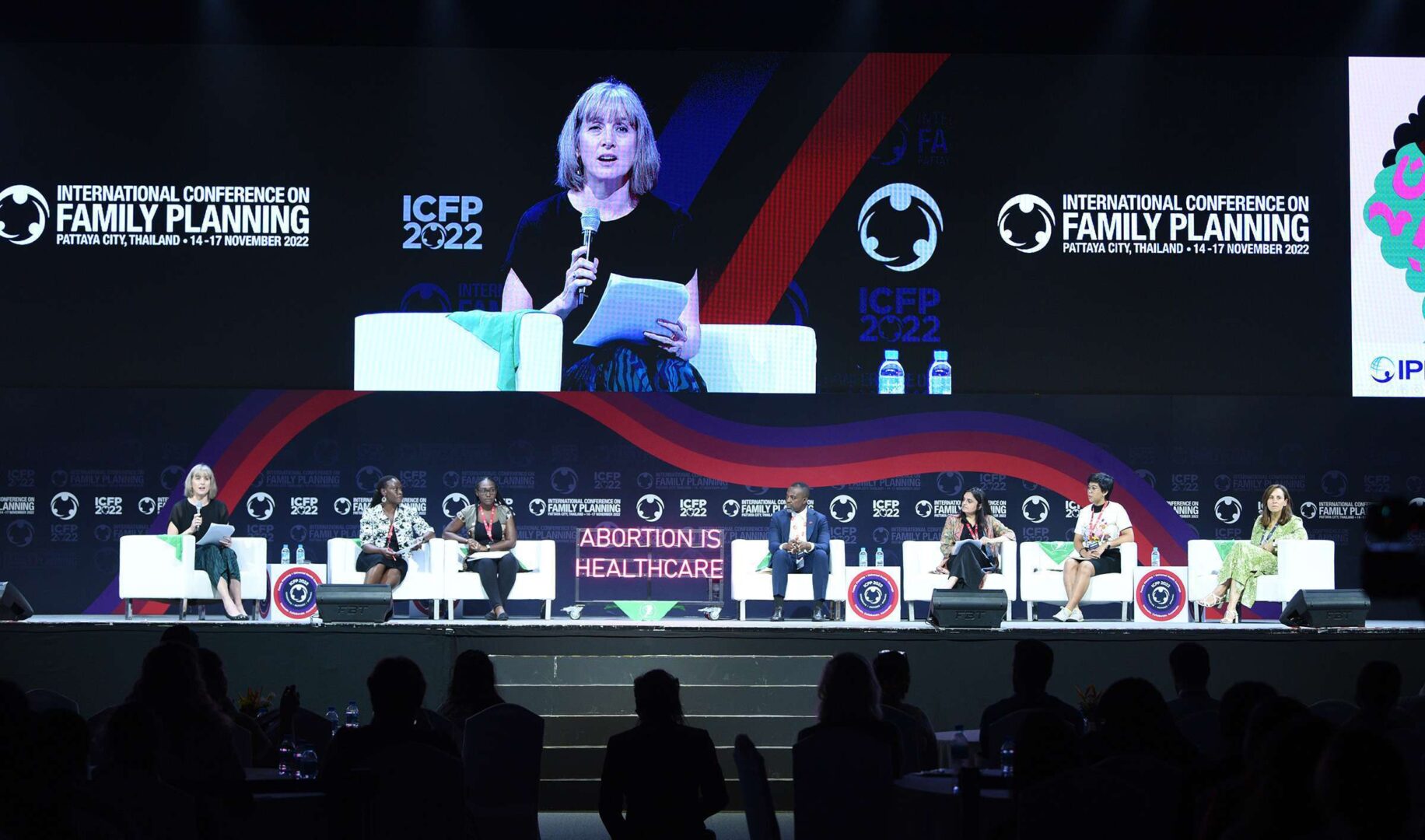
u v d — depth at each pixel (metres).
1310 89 11.53
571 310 11.55
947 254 11.59
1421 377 11.52
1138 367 11.54
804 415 11.73
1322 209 11.52
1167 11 11.56
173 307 11.46
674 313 11.56
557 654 8.93
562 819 7.77
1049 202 11.57
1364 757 2.29
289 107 11.49
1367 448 11.58
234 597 10.08
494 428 11.67
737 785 8.30
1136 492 11.64
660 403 11.73
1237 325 11.52
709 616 10.40
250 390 11.52
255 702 6.11
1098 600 10.23
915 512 11.73
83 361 11.42
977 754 5.79
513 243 11.55
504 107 11.55
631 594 11.65
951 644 8.82
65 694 8.92
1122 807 3.79
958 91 11.59
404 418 11.64
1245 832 2.71
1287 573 9.87
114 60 11.43
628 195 11.57
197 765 4.50
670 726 4.39
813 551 10.38
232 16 11.48
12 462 11.45
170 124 11.45
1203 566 10.52
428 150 11.53
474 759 5.43
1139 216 11.54
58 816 2.97
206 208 11.45
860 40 11.62
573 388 11.55
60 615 11.26
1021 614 11.41
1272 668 8.84
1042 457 11.67
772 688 8.72
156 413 11.52
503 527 10.38
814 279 11.59
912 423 11.72
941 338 11.57
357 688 8.88
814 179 11.58
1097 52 11.56
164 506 11.50
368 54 11.51
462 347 11.53
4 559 11.45
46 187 11.41
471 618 10.75
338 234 11.50
